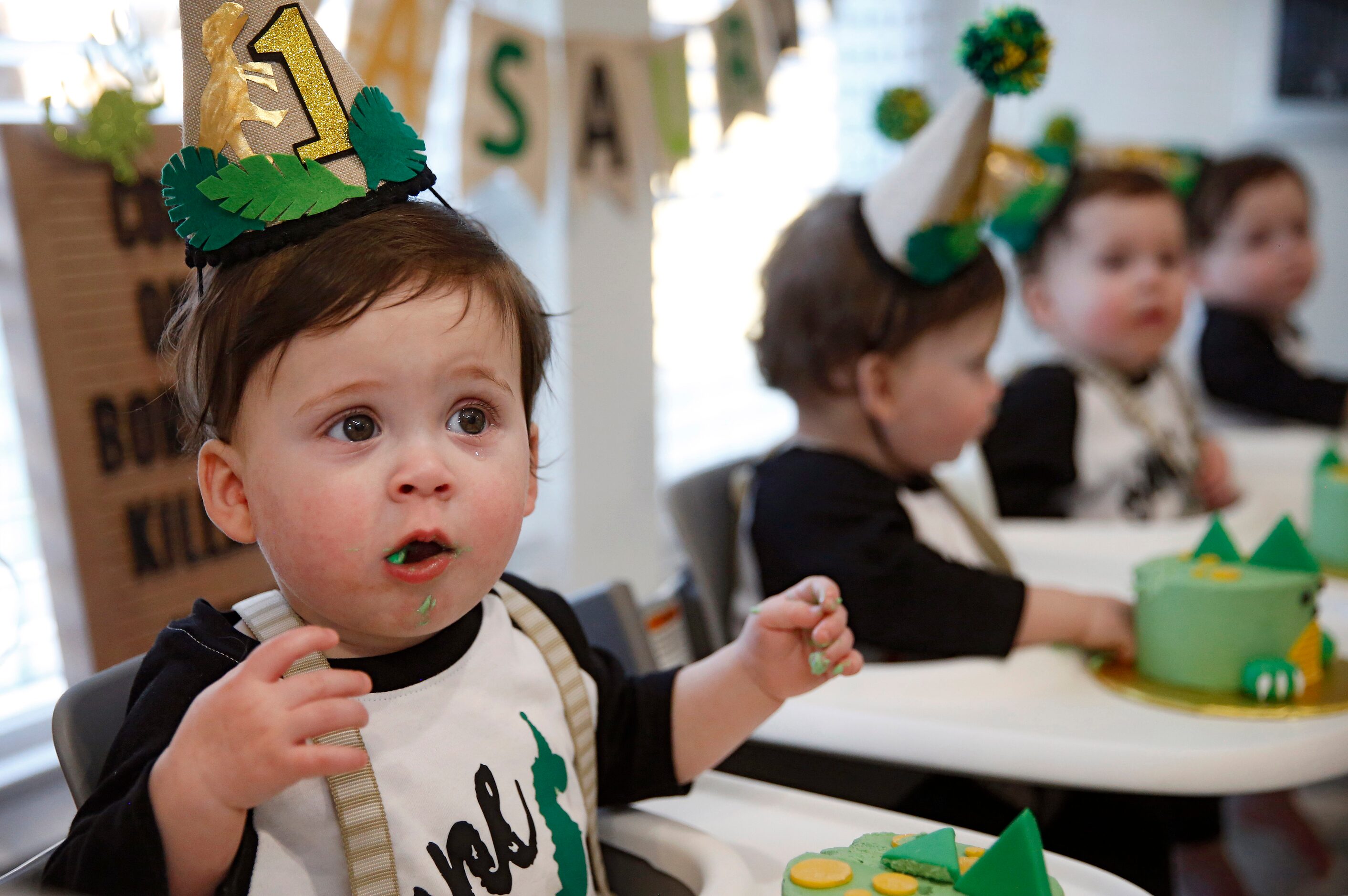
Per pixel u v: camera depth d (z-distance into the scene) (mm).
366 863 530
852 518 977
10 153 815
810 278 1034
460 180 1237
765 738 851
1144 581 900
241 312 521
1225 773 744
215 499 551
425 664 587
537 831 590
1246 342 2018
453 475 526
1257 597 845
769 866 645
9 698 1048
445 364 526
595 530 1549
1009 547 1218
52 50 1008
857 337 1014
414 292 522
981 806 886
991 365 2438
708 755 676
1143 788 749
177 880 467
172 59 1040
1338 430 1947
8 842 959
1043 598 941
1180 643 867
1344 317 2621
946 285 998
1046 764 770
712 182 1928
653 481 1629
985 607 925
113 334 878
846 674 641
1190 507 1529
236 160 527
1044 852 605
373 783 542
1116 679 892
